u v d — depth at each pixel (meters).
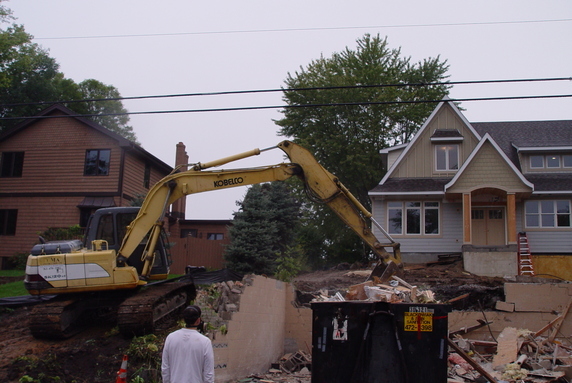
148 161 31.86
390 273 12.88
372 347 8.05
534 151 27.09
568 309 15.55
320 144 34.03
